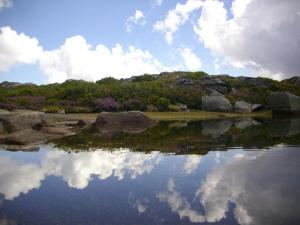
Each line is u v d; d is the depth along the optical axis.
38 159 13.83
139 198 8.27
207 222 6.64
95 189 9.16
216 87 73.31
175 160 13.19
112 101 53.50
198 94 64.56
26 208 7.64
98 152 15.50
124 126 31.97
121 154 14.85
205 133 23.81
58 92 57.28
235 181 9.76
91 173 11.12
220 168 11.56
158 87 67.62
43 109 47.97
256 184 9.38
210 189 8.95
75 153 15.28
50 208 7.62
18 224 6.66
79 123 33.88
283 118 45.19
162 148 16.58
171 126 31.28
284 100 53.25
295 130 25.72
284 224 6.50
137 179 10.19
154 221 6.73
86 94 54.84
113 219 6.87
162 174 10.79
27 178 10.52
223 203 7.79
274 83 77.50
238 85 75.81
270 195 8.33
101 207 7.63
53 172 11.35
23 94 56.81
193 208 7.47
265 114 56.59
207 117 48.03
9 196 8.61
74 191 9.00
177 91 64.88
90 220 6.82
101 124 33.94
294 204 7.64
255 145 17.25
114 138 21.39
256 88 74.00
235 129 27.03
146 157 13.98
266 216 6.92
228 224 6.54
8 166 12.43
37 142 19.52
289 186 9.11
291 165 11.87
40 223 6.70
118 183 9.75
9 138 19.00
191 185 9.39
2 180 10.28
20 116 24.92
